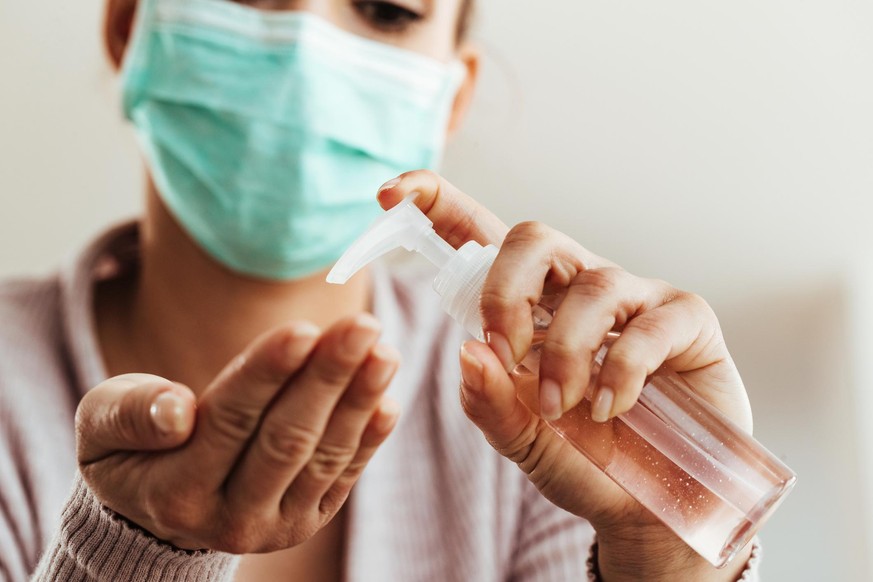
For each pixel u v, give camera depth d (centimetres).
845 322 134
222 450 42
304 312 111
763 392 135
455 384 114
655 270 141
